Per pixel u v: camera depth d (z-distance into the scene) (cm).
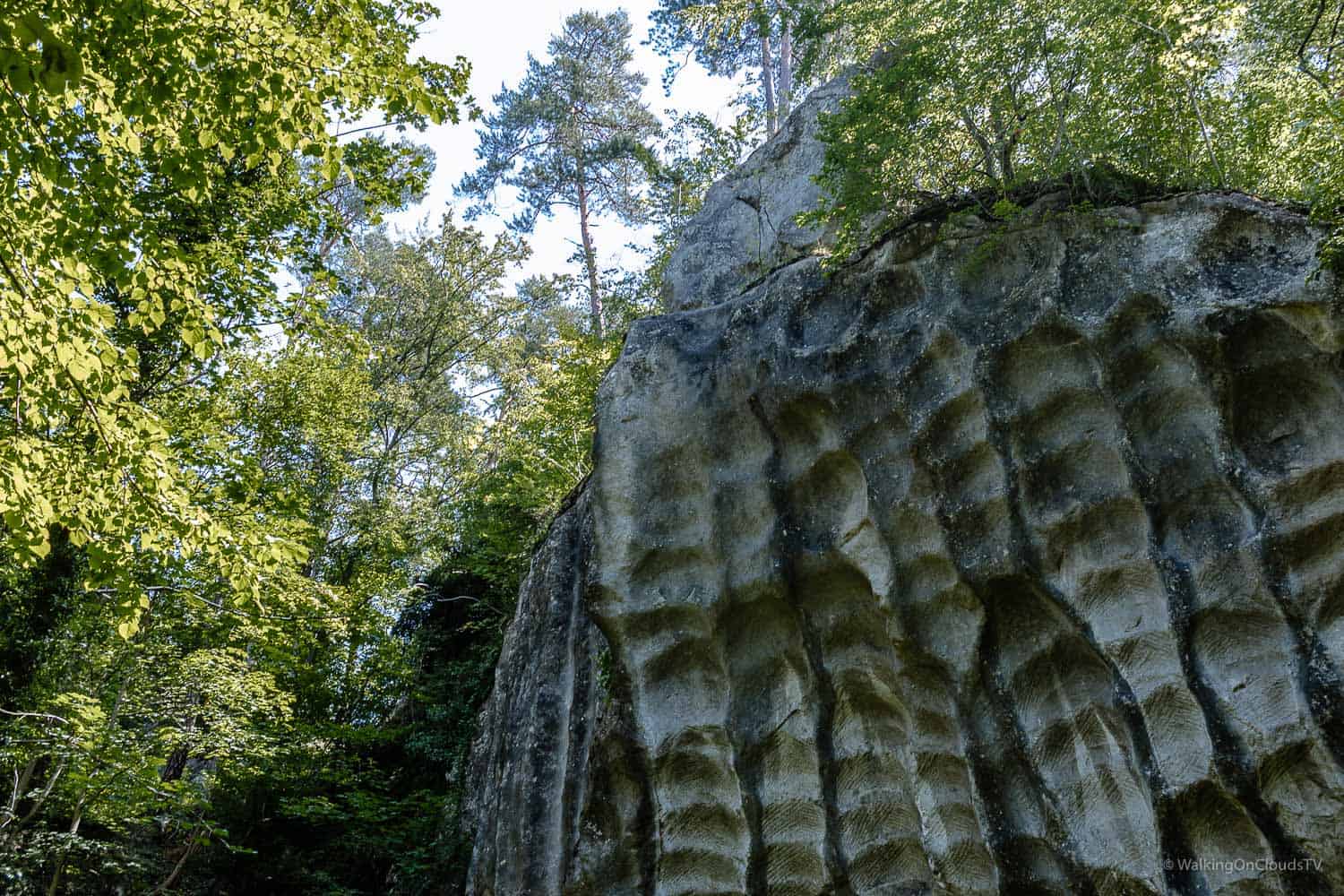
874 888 1014
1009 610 956
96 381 817
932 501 998
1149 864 842
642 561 1170
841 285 1134
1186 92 1084
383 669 2016
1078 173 1055
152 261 859
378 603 2177
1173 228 937
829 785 1044
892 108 1227
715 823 1102
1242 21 1063
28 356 758
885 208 1245
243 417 2062
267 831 1962
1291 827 782
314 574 2228
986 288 1024
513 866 1224
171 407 1499
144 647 1595
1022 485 952
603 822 1145
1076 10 1090
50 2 724
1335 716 775
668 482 1194
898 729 1031
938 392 1012
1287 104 1073
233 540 940
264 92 812
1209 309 882
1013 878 917
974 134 1224
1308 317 851
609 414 1248
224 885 1878
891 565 1012
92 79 766
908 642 995
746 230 1683
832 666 1065
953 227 1062
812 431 1112
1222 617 841
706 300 1661
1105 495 913
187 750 1742
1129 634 877
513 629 1545
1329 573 809
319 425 2231
